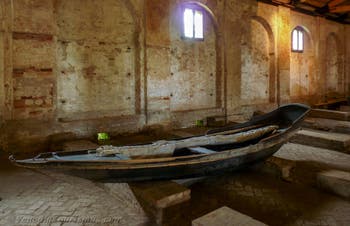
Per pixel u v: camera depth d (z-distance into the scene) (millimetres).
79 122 7090
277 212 3857
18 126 6203
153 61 8188
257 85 11430
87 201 4000
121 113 8055
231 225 2869
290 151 6793
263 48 11469
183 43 9211
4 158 5812
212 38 9938
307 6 12617
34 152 6309
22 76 6207
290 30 12023
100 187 4473
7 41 6004
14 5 6039
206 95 9992
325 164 5828
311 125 9320
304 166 5691
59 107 7062
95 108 7625
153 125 8320
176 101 9227
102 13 7551
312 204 4098
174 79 9117
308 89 13562
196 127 9227
